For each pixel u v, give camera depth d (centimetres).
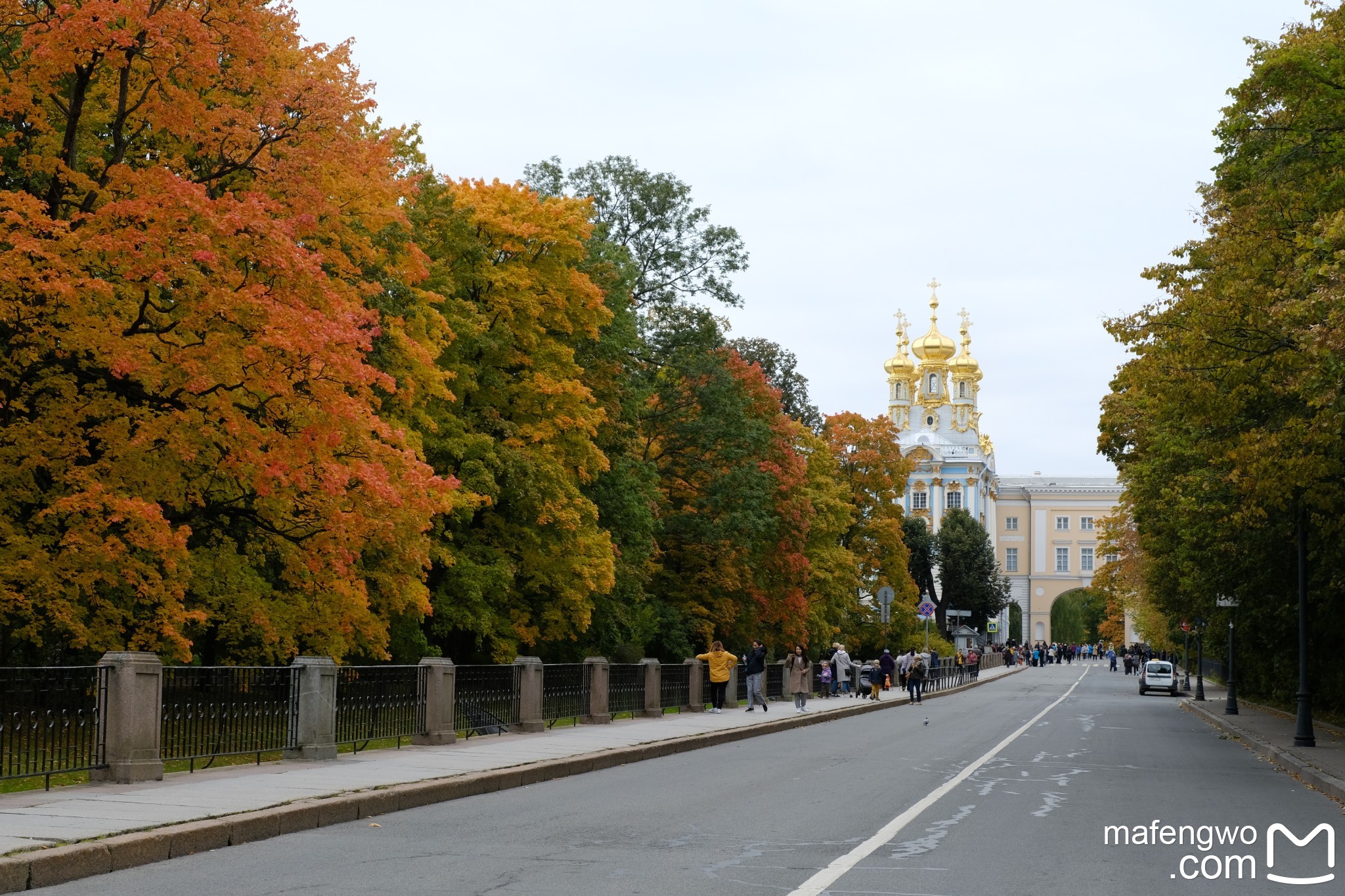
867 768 2034
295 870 1008
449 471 3356
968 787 1747
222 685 1619
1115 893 973
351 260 2502
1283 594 3866
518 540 3591
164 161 2208
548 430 3591
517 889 933
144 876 974
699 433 4962
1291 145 2367
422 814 1380
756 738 2830
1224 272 2425
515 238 3662
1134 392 3722
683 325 5222
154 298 2112
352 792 1379
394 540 2448
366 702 1936
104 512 1953
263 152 2178
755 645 3672
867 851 1137
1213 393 2381
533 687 2519
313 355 1956
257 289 1970
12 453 1952
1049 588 16788
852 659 7994
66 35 1923
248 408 2125
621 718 3048
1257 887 1027
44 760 1338
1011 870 1062
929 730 3183
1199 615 5169
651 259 5359
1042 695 6100
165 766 1559
